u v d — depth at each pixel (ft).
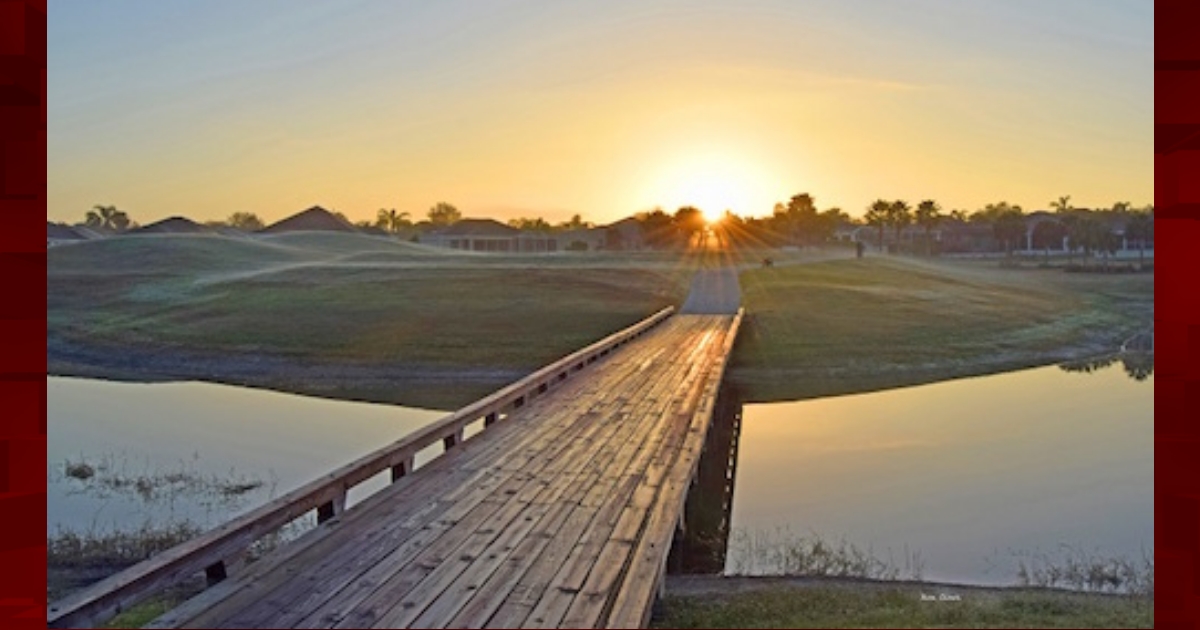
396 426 67.82
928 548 37.17
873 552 36.42
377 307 125.08
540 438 34.91
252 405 78.38
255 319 118.93
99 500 42.65
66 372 99.25
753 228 371.76
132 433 64.18
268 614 17.39
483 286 143.54
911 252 325.62
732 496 45.91
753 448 59.11
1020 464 54.19
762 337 108.47
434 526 23.07
